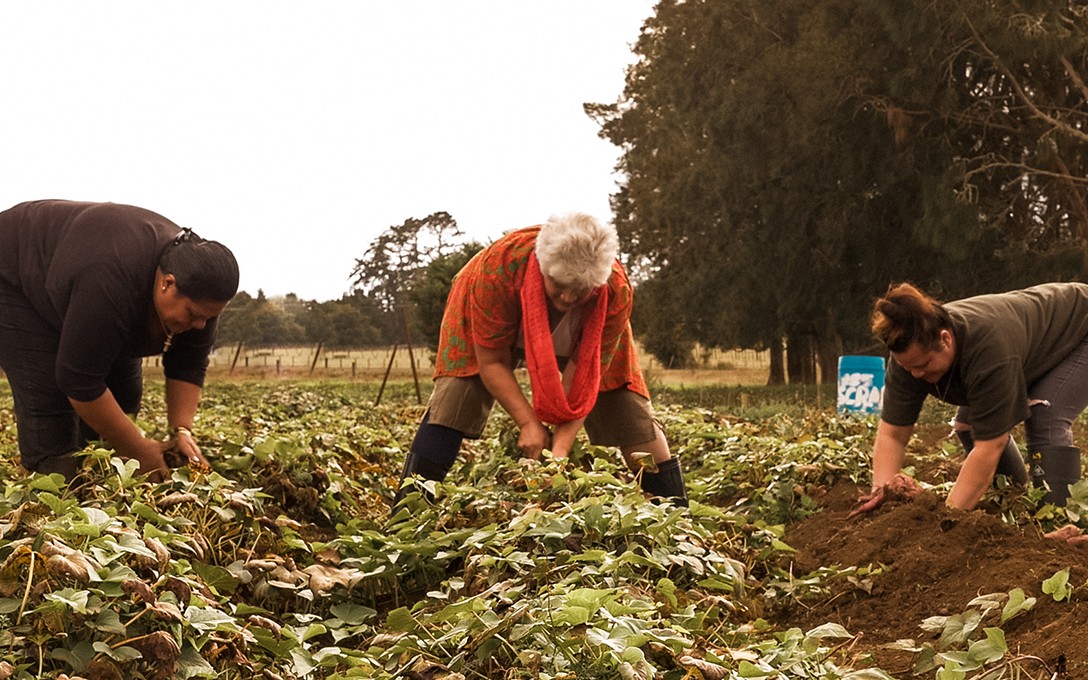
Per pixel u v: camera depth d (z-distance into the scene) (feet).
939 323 13.57
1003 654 9.65
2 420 31.73
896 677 10.71
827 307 93.56
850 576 13.32
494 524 13.03
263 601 12.66
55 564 8.64
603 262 13.64
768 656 9.84
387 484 20.47
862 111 89.40
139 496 13.08
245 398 55.93
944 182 81.41
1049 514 13.98
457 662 9.73
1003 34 77.82
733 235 95.76
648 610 10.22
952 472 20.08
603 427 16.38
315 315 125.59
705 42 97.96
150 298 13.94
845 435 24.76
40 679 8.32
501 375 15.24
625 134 126.52
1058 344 14.84
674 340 123.03
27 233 14.65
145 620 9.15
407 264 200.85
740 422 34.86
